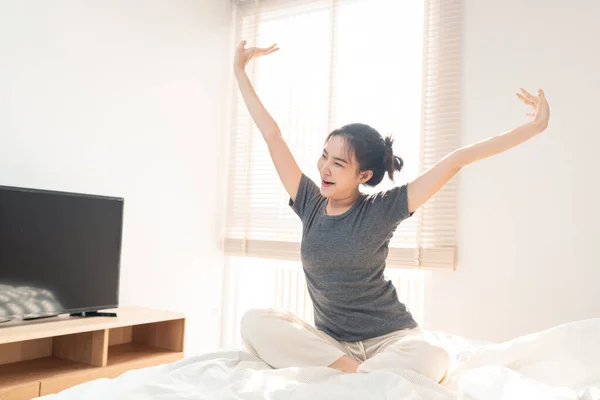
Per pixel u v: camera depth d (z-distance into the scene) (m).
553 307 2.61
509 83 2.79
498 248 2.74
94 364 2.46
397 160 1.87
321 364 1.56
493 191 2.77
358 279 1.69
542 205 2.66
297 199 1.88
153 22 3.17
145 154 3.11
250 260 3.61
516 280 2.69
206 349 3.49
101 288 2.67
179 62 3.32
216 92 3.58
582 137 2.61
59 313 2.48
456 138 2.87
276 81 3.53
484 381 1.23
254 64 3.62
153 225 3.15
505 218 2.74
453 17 2.93
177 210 3.31
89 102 2.81
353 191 1.80
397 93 3.10
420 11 3.09
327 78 3.34
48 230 2.45
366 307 1.70
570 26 2.67
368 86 3.19
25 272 2.36
